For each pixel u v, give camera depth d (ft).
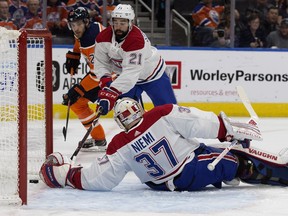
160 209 26.55
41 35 31.81
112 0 59.62
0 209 26.48
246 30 61.21
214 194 28.99
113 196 28.66
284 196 28.76
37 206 26.99
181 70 57.52
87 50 39.09
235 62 57.98
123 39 33.68
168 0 58.44
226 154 28.89
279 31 61.72
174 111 27.99
